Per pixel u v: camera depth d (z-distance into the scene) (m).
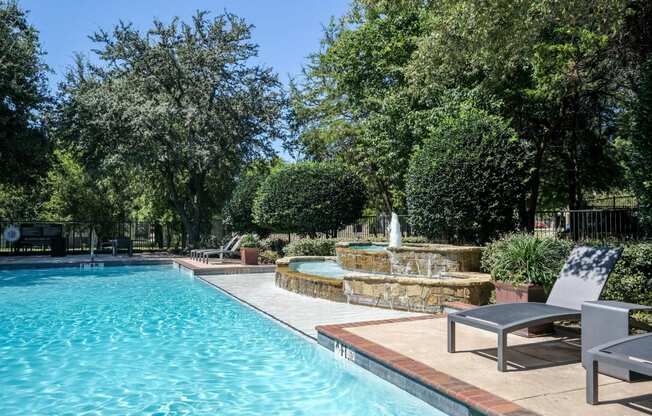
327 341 6.34
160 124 22.17
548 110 15.85
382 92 21.69
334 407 4.42
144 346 6.71
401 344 5.57
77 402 4.60
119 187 28.30
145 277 15.66
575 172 18.86
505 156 11.30
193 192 26.08
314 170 19.00
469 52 11.01
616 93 15.00
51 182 28.69
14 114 19.25
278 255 19.16
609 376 4.38
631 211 11.64
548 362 4.88
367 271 12.25
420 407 4.36
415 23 20.53
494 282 7.05
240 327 7.89
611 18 9.27
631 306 4.27
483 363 4.82
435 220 11.66
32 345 6.79
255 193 22.50
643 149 8.45
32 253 22.48
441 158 11.57
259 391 4.88
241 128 25.08
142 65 24.23
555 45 12.49
